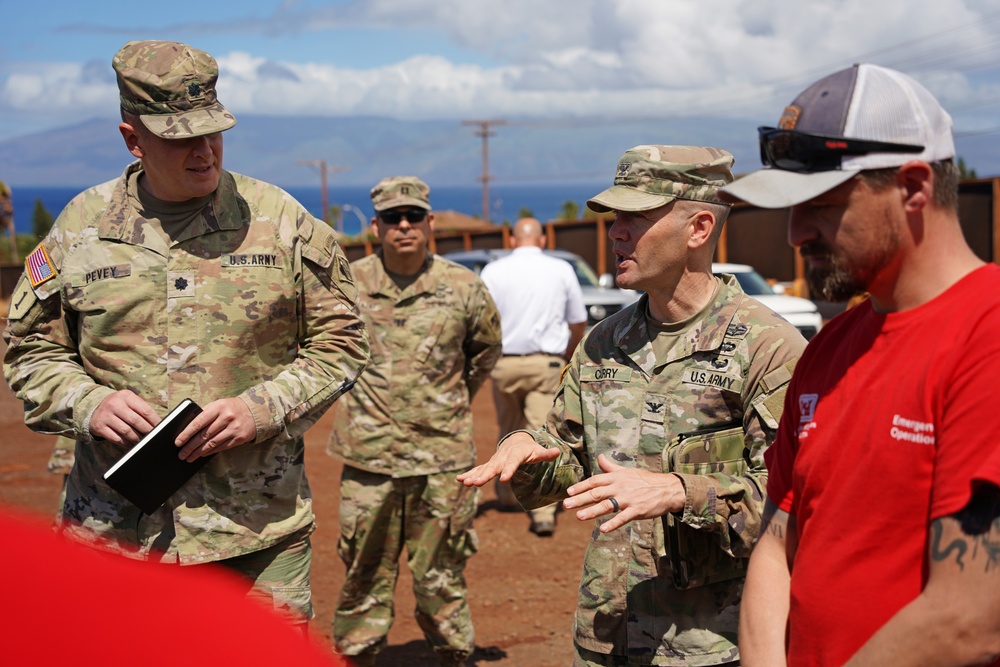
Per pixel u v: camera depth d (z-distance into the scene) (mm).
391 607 4457
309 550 3070
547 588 5605
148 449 2617
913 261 1650
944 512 1509
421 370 4406
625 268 2600
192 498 2820
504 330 6801
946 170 1646
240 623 493
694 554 2432
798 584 1739
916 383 1598
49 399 2814
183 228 2867
